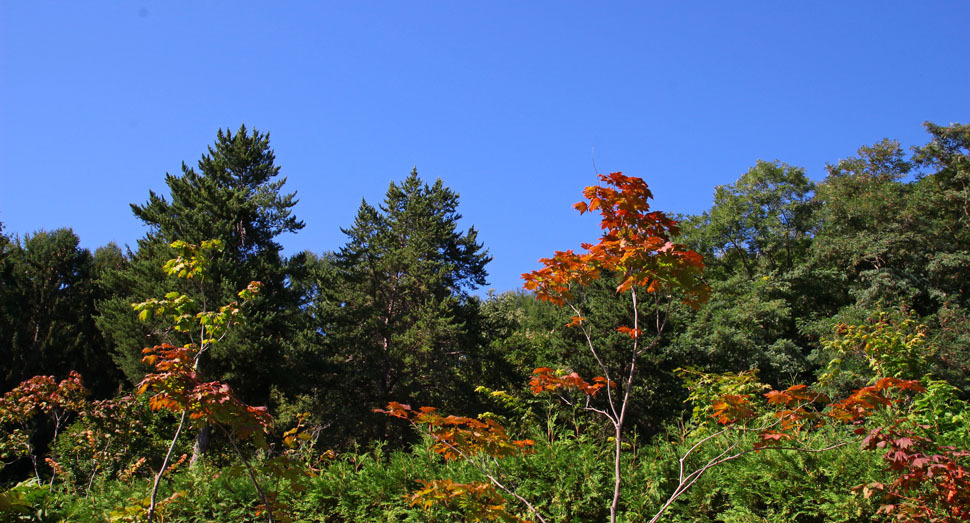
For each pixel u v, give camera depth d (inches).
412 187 1269.7
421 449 266.7
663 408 882.1
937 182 1242.6
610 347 900.6
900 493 167.2
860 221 1230.3
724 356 991.6
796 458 211.3
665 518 218.7
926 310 1088.2
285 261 971.3
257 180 1062.4
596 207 176.9
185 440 559.2
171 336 776.3
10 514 163.8
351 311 1034.1
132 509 195.9
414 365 975.0
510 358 1137.4
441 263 1135.6
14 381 1133.1
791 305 1213.1
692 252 153.8
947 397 247.9
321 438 880.9
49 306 1261.1
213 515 250.2
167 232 895.1
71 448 408.8
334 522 246.7
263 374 839.1
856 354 394.0
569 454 241.0
